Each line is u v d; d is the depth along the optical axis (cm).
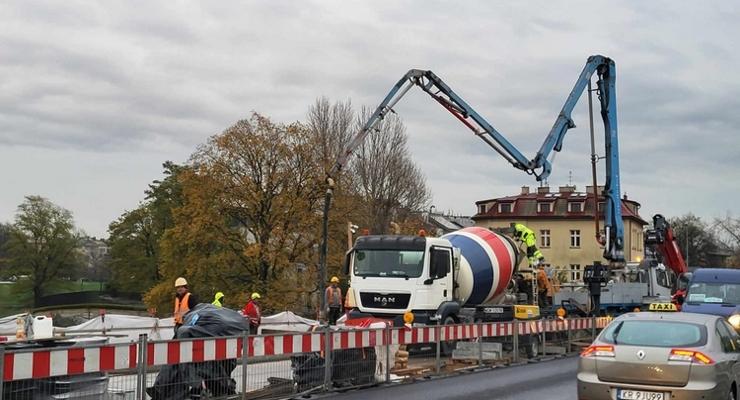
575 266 8869
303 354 1416
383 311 2223
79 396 1023
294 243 4722
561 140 3103
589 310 2934
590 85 3098
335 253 4681
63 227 8669
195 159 4791
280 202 4647
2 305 8744
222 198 4681
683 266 3553
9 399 944
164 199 7188
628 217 8744
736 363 1111
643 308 3209
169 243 5025
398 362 1741
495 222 9219
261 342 1315
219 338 1228
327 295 2805
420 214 6038
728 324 1192
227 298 4628
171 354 1147
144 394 1102
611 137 3144
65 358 1002
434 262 2236
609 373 1071
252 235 4997
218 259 4691
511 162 3092
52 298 8638
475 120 3097
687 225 11562
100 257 10706
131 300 8806
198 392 1198
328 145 5641
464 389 1513
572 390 1496
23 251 8525
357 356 1540
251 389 1301
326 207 3000
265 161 4734
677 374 1032
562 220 8969
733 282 2311
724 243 11931
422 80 3102
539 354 2211
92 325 2217
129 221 7394
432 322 2208
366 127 3081
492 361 1980
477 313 2416
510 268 2606
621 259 3083
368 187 5728
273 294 4534
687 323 1110
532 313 2466
